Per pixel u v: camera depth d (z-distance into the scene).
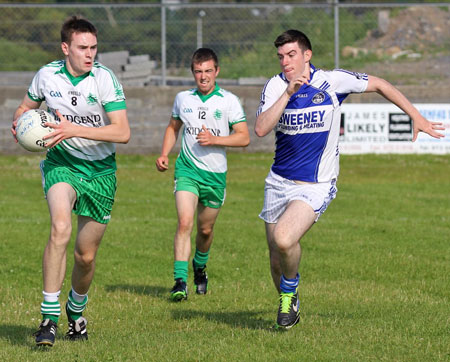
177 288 15.91
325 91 12.44
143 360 10.92
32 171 42.38
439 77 51.41
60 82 11.96
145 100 49.72
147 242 23.48
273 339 11.96
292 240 11.85
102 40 50.75
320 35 50.66
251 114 49.91
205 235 17.23
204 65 17.23
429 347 11.61
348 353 11.25
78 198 12.14
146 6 49.78
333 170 12.88
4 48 51.19
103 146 12.16
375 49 51.81
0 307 15.38
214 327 13.40
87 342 12.24
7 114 49.31
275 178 12.98
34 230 25.30
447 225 26.80
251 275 19.19
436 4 49.94
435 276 18.80
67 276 19.16
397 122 47.72
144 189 36.06
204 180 17.00
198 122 17.27
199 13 52.84
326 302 15.77
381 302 15.67
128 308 15.40
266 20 50.88
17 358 10.98
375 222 27.16
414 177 40.50
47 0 88.50
